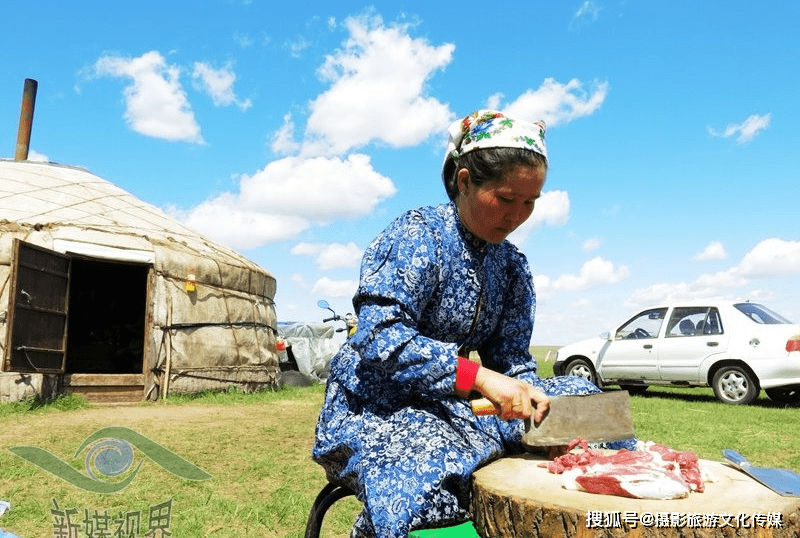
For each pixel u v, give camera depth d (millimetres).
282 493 4395
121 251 10789
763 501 1351
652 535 1250
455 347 1705
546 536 1327
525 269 2109
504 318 2109
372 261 1849
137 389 10727
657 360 11562
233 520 3816
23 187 11891
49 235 10352
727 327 10922
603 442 1774
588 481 1414
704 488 1452
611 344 12297
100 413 8719
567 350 12953
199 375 11469
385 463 1625
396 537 1500
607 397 1736
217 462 5449
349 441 1780
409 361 1686
